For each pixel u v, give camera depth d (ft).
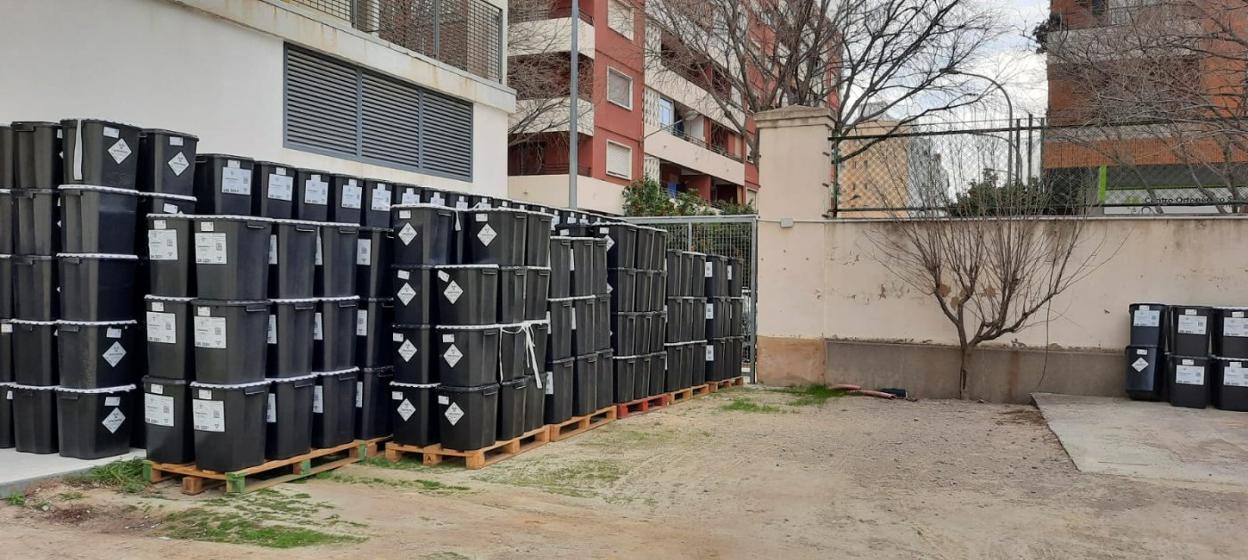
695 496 19.76
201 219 19.10
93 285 19.90
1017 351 33.45
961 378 34.17
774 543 16.22
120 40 27.07
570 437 26.71
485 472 21.95
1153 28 41.09
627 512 18.39
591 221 34.32
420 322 22.56
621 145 92.99
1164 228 31.60
